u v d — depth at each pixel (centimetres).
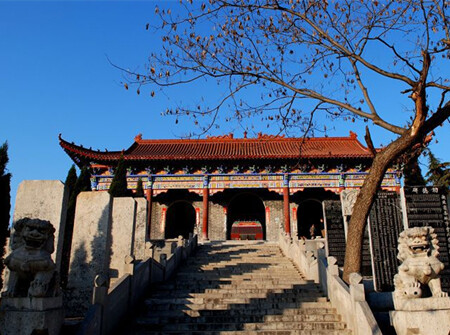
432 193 1446
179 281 1541
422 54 1145
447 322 852
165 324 1094
